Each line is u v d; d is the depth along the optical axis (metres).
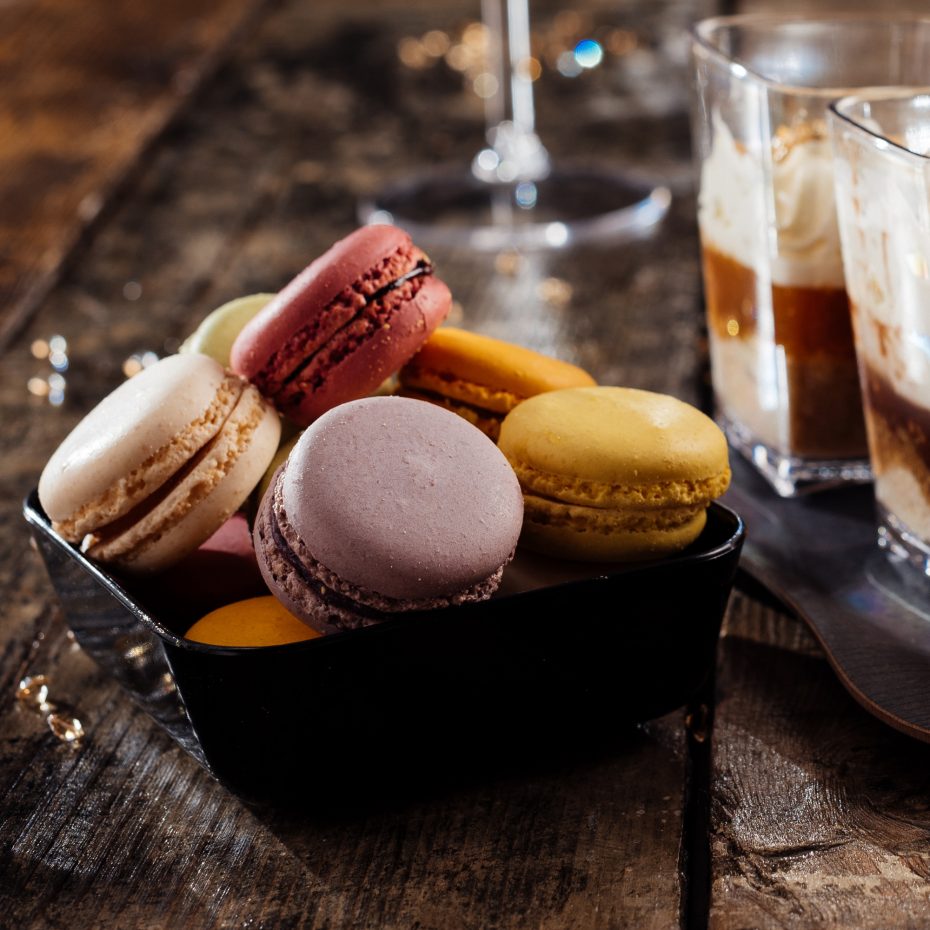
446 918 0.56
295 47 1.38
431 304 0.62
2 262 0.91
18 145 1.12
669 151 1.11
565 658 0.58
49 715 0.62
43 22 1.45
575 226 0.96
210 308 0.85
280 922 0.56
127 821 0.59
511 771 0.60
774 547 0.66
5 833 0.59
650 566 0.58
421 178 1.05
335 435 0.57
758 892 0.57
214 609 0.61
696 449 0.59
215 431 0.60
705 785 0.59
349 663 0.57
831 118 0.63
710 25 0.71
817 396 0.68
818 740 0.60
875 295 0.62
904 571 0.64
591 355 0.79
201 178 1.07
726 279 0.70
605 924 0.56
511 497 0.58
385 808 0.59
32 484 0.72
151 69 1.31
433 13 1.47
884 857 0.57
